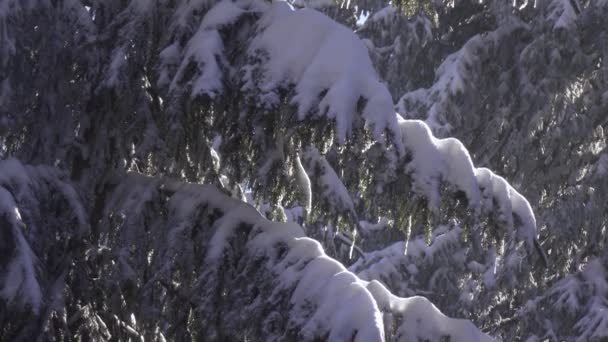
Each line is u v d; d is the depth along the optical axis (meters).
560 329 44.16
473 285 50.09
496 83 49.62
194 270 17.17
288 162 16.73
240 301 16.09
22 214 15.41
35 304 14.60
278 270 15.89
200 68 15.73
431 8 18.77
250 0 17.11
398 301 15.97
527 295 47.31
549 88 46.56
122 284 17.00
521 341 45.53
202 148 17.14
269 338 15.26
